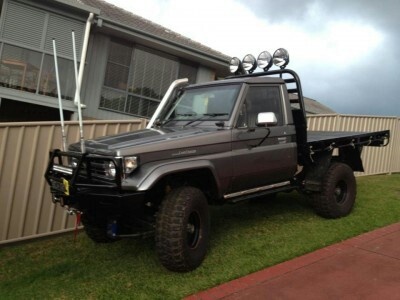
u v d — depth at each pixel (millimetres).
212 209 7117
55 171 4812
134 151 4301
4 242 6234
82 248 5898
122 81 13836
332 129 10070
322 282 4422
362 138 7133
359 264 4863
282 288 4316
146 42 13727
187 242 4555
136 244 5754
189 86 6172
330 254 5184
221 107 5449
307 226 6141
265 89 5801
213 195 5125
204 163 4773
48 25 11875
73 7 11758
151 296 4234
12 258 5789
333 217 6441
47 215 6551
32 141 6363
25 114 12977
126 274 4797
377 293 4145
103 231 5320
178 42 14156
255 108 5566
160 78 14625
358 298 4066
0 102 11578
